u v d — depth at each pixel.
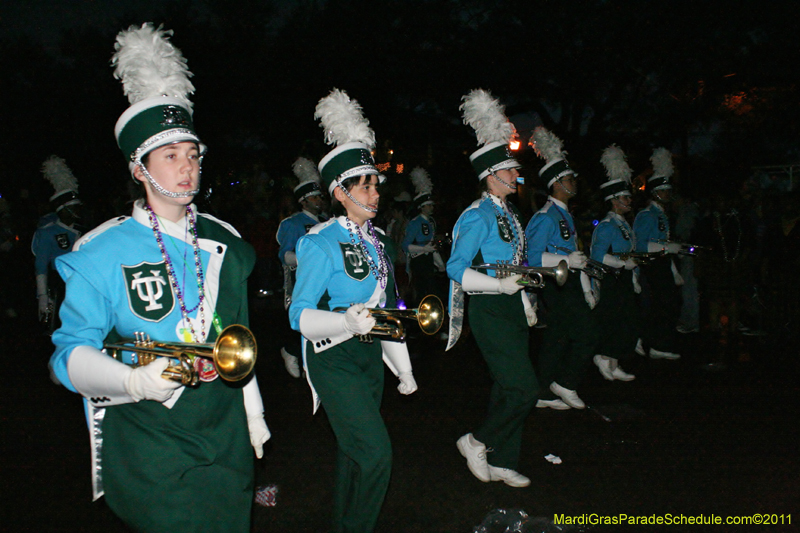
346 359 3.22
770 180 9.27
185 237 2.40
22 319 11.68
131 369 2.02
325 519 3.92
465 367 7.90
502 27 16.86
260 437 2.64
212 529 2.31
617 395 6.52
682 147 17.70
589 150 18.00
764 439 5.19
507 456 4.36
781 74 15.62
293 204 8.44
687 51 16.58
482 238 4.39
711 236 8.76
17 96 18.56
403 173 17.03
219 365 2.05
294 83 17.20
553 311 5.98
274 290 13.91
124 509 2.25
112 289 2.22
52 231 7.67
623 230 7.12
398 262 11.47
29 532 3.77
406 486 4.39
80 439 5.42
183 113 2.34
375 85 16.72
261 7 17.98
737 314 8.77
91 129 18.36
